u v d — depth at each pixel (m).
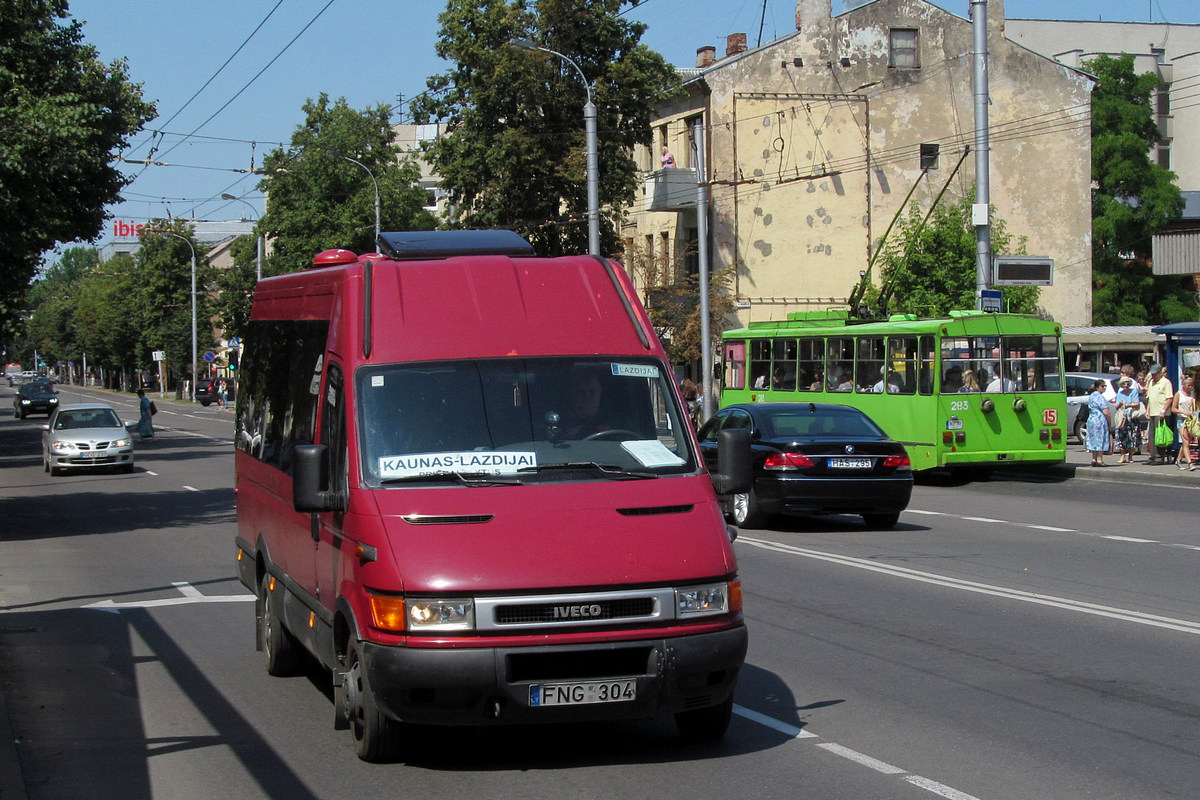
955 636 9.66
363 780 6.20
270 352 9.20
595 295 7.41
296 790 6.07
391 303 7.14
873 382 25.78
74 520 19.77
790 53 43.84
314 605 7.16
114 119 32.22
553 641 5.83
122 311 108.38
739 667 6.20
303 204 56.53
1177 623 10.10
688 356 40.09
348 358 6.95
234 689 8.37
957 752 6.55
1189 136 72.88
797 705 7.60
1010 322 24.86
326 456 6.51
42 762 6.67
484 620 5.80
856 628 10.02
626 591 5.93
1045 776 6.11
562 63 39.22
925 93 44.91
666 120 45.97
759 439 16.77
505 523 6.11
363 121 56.91
